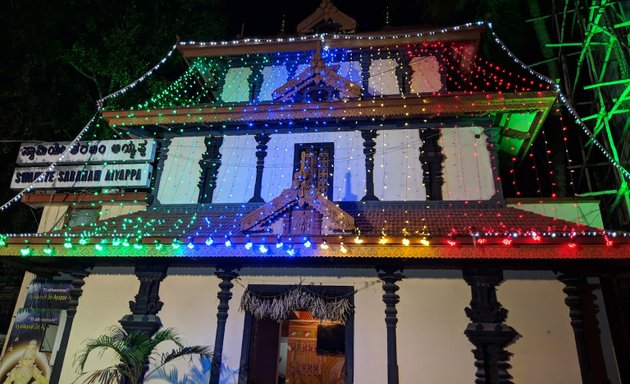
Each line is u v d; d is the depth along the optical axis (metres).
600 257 9.09
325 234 10.43
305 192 11.42
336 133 14.17
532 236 9.29
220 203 13.82
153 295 12.30
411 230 10.72
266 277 12.05
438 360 10.49
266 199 13.63
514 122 13.77
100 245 11.18
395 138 13.75
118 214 14.64
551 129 19.94
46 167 15.37
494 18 20.28
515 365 10.16
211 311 12.02
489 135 13.23
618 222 15.63
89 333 12.29
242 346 11.50
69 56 19.36
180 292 12.34
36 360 12.77
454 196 12.70
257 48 16.11
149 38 20.33
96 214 14.99
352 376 10.70
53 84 20.12
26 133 18.94
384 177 13.30
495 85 20.64
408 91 15.15
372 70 15.75
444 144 13.38
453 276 11.21
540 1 21.47
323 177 13.62
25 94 18.88
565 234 9.22
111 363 11.92
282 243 10.30
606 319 10.29
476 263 10.87
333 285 11.64
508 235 9.36
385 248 9.92
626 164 14.53
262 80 16.39
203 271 12.48
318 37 15.56
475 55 15.77
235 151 14.54
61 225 14.90
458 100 12.79
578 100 18.92
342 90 14.66
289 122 14.12
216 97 18.62
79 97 21.23
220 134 14.84
